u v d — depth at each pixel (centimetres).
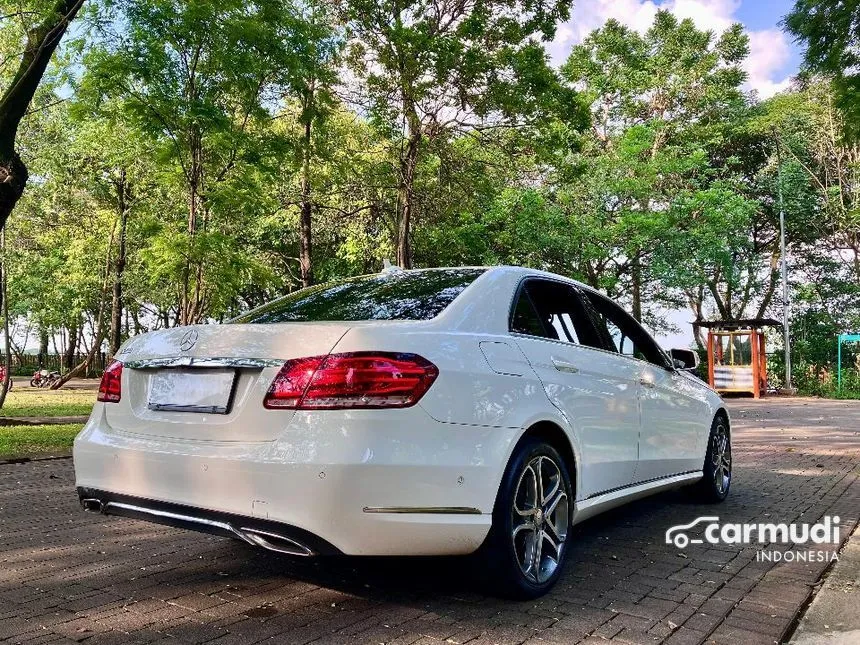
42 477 658
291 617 288
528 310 363
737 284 2928
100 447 316
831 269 3194
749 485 630
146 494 295
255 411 277
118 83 961
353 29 1415
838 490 604
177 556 383
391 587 328
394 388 267
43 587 328
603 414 381
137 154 1394
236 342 292
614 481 396
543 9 1430
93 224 2309
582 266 2453
